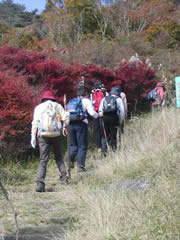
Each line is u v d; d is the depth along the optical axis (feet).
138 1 114.32
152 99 40.16
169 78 54.08
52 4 109.29
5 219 16.24
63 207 17.67
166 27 96.58
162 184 16.87
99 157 29.66
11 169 25.29
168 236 12.84
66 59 53.01
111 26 107.24
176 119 28.30
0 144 26.61
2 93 26.94
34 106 27.76
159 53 67.87
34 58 35.58
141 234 13.23
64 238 14.19
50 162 28.35
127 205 15.46
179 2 129.59
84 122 25.84
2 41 83.15
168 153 20.53
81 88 26.35
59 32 100.83
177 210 14.38
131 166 21.45
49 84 33.45
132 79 44.19
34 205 18.11
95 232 13.87
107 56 62.08
